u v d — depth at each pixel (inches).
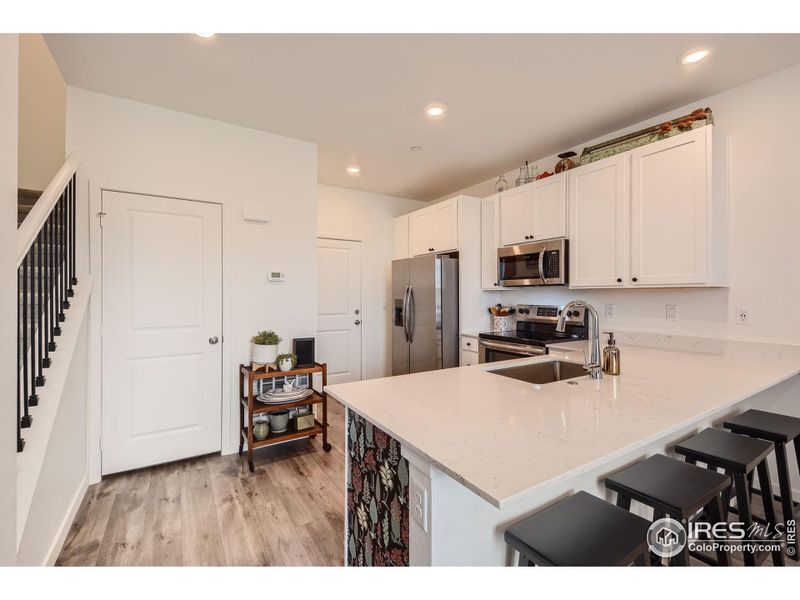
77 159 88.2
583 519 41.9
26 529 55.3
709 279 88.9
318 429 115.4
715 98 96.4
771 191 87.4
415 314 159.3
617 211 107.0
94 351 95.1
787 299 85.3
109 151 97.7
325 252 180.7
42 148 134.1
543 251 125.4
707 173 89.3
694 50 78.7
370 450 55.7
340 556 68.6
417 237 173.8
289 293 124.3
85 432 90.4
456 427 45.4
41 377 66.7
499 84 92.0
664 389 61.4
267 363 108.3
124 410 99.5
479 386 64.4
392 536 49.1
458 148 133.0
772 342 87.0
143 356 102.0
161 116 104.3
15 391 31.3
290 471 102.1
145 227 102.2
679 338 102.3
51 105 135.3
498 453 38.3
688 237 92.4
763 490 61.6
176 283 106.4
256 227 118.8
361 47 78.1
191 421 108.7
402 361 166.9
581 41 76.1
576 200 118.2
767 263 88.1
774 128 87.0
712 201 89.0
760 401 88.1
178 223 106.7
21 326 68.2
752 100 90.2
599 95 97.2
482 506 44.1
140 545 71.1
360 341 190.2
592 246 113.5
